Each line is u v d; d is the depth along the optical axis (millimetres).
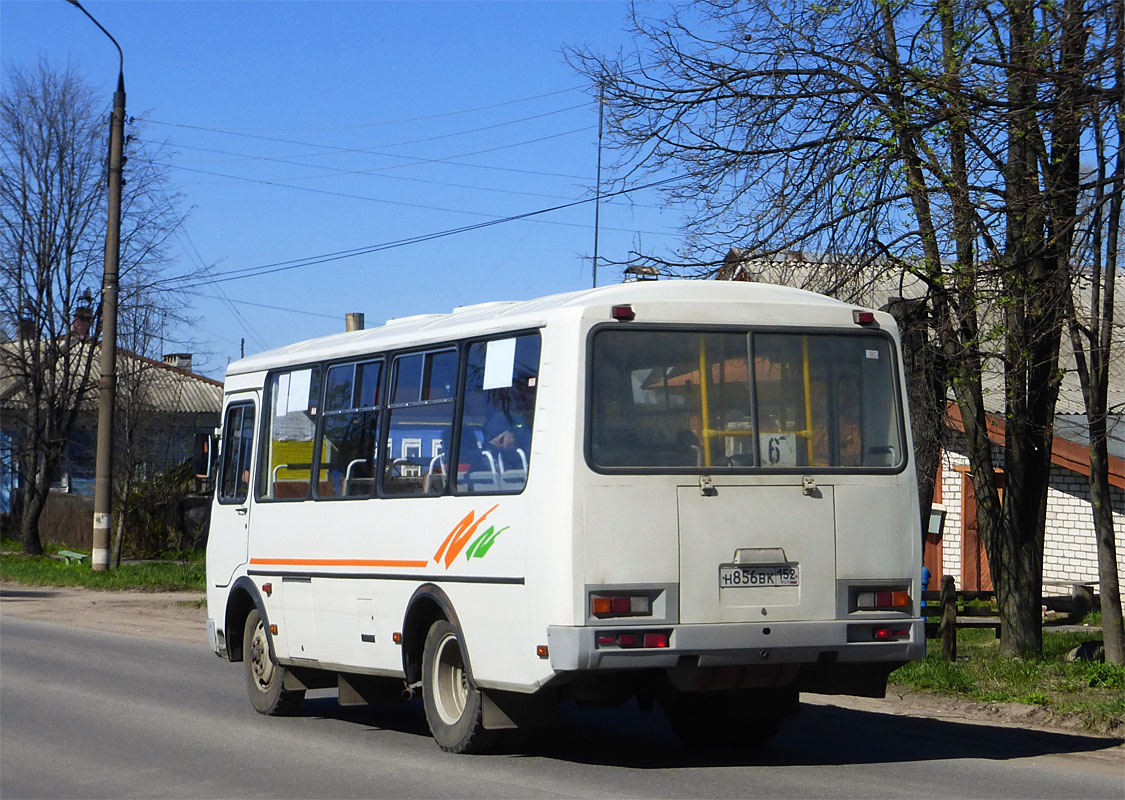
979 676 12891
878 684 9031
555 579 8273
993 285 12516
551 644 8266
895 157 12383
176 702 12664
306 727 11180
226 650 12617
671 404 8594
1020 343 13047
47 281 38219
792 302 9039
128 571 30516
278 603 11625
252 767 9125
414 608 9766
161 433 41625
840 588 8734
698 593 8406
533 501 8539
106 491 29891
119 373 34906
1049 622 19469
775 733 9852
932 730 10867
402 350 10227
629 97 14055
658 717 11680
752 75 13570
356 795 8062
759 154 13570
